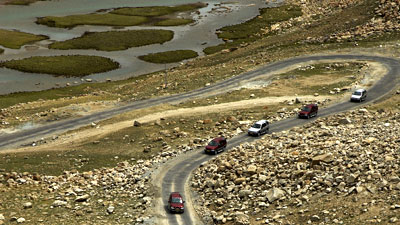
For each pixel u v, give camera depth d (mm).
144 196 139250
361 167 117812
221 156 163000
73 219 124125
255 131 188750
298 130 181875
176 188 142250
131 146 195250
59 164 176000
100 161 178500
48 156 186500
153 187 143625
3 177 160625
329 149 135625
